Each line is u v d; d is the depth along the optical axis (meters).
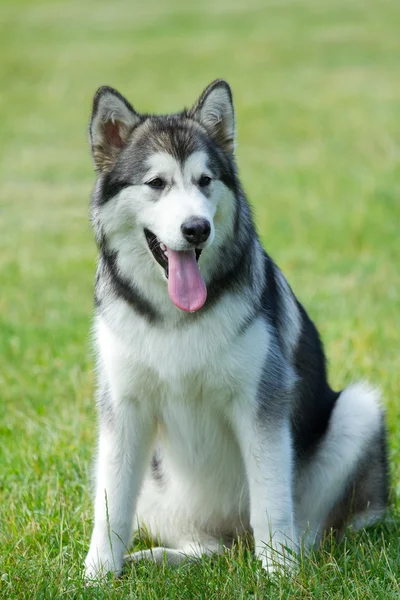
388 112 38.12
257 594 7.76
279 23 65.50
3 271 21.38
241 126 37.53
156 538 9.88
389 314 16.75
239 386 8.62
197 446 9.15
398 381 13.39
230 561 8.52
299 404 9.52
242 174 30.20
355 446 9.70
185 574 8.24
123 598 7.82
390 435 11.70
